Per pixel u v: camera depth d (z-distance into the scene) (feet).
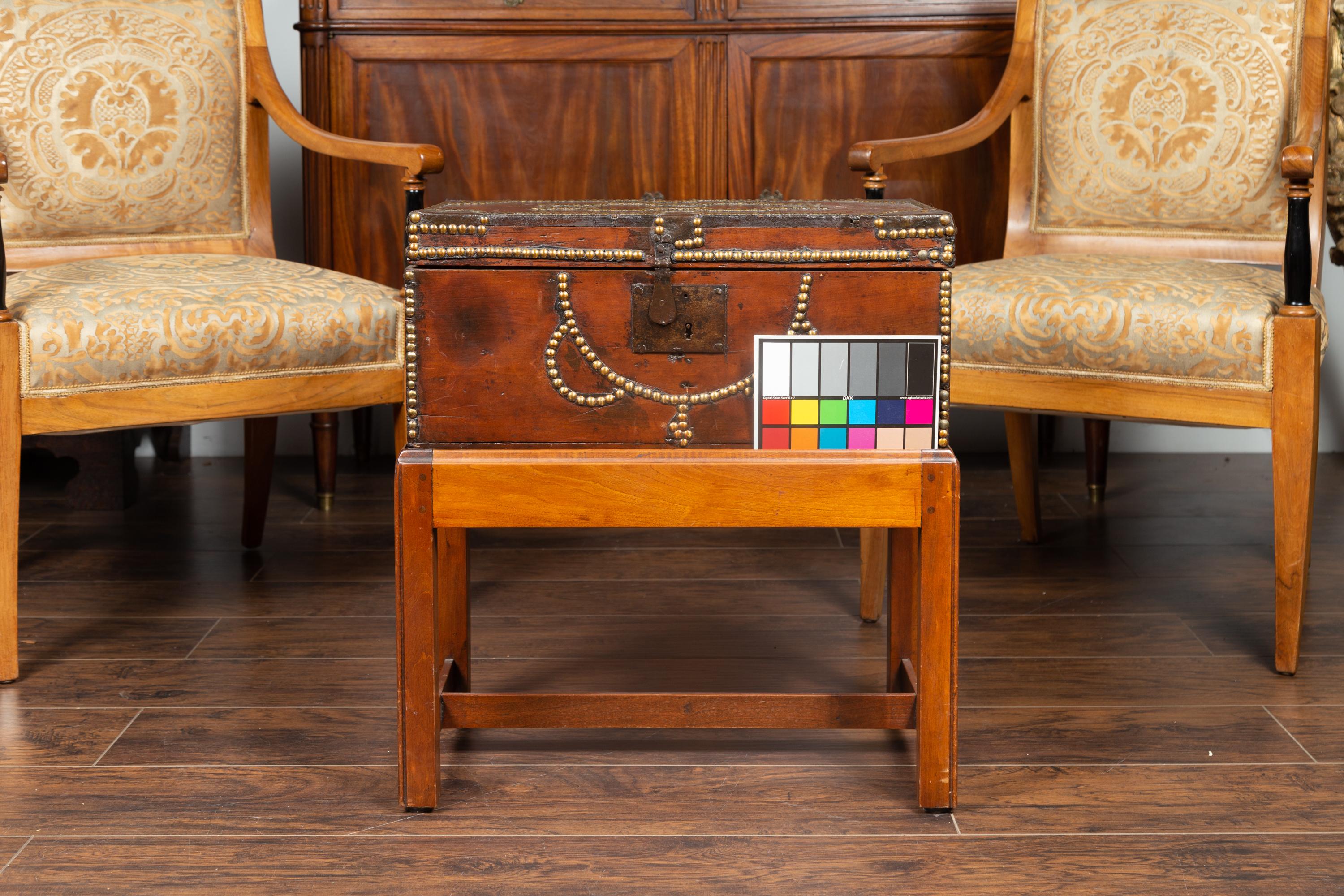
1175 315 5.39
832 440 4.19
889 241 4.09
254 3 6.94
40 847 4.06
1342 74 7.05
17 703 5.18
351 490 8.81
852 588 6.75
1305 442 5.25
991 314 5.76
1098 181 6.89
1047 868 3.95
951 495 4.15
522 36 8.14
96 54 6.55
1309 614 6.23
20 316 5.18
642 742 4.88
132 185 6.63
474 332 4.17
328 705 5.18
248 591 6.64
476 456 4.17
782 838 4.15
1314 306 5.59
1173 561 7.11
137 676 5.48
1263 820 4.24
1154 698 5.24
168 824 4.22
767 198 5.02
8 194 6.41
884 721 4.52
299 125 6.66
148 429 9.87
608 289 4.13
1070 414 5.74
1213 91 6.66
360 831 4.18
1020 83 6.98
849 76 8.17
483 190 8.30
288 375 5.64
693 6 8.11
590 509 4.17
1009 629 6.06
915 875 3.92
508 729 4.96
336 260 8.38
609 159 8.29
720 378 4.18
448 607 4.99
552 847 4.09
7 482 5.25
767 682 5.48
